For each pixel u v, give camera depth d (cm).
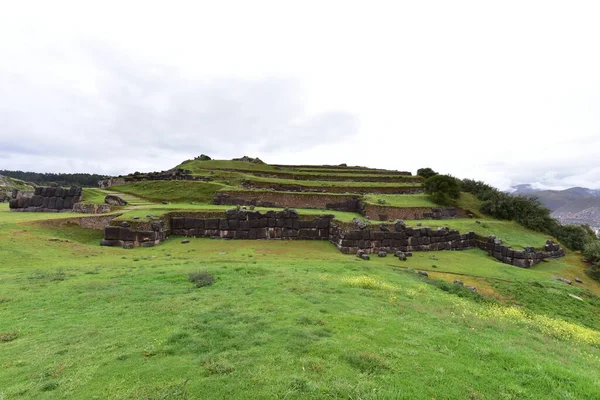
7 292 1088
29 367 605
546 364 700
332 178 6125
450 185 4606
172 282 1274
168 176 5125
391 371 606
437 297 1391
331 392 523
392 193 5088
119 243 2288
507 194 4656
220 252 2231
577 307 1905
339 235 2680
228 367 591
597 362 884
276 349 675
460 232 3272
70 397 510
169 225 2723
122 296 1068
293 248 2547
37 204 3219
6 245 1747
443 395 539
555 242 3562
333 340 730
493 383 599
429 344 758
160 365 605
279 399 500
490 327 1038
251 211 2836
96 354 655
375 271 1770
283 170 6800
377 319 912
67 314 905
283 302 1026
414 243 2839
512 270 2439
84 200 3516
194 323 823
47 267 1518
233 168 6297
